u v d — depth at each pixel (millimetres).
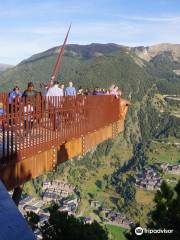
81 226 13852
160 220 8258
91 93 27047
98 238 14016
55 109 14516
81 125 18266
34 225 14188
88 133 19672
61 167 193250
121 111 29547
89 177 192125
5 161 10602
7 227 2377
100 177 194000
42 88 18094
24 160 11992
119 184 177750
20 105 11562
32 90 14164
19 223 2436
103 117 23594
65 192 165750
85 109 19016
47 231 13859
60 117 15125
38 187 168875
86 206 151625
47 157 14031
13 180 11258
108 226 127062
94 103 21078
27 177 12266
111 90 28703
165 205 8352
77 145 18016
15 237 2289
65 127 15781
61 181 181875
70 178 187750
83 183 183375
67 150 16531
